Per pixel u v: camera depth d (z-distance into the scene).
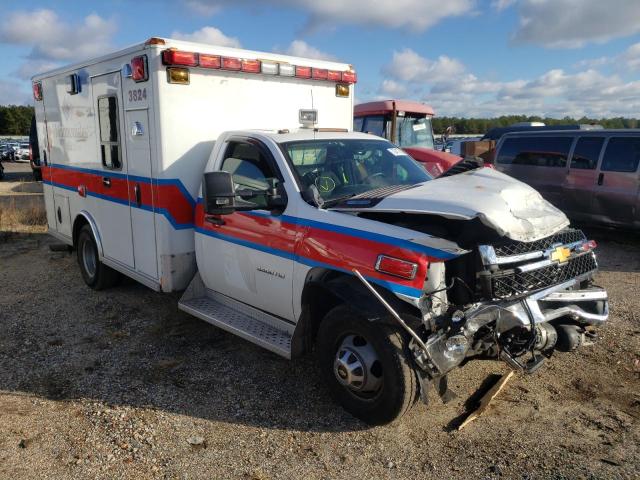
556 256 3.84
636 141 9.06
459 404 4.08
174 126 5.06
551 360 4.76
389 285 3.51
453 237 3.70
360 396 3.85
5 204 14.42
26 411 4.07
